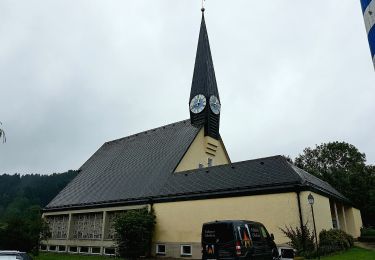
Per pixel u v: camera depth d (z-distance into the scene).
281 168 18.86
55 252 28.94
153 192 23.94
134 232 21.05
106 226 26.00
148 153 30.72
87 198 29.25
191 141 27.94
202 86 31.83
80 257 22.97
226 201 19.44
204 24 36.00
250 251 12.18
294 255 15.45
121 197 25.83
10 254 8.71
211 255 12.33
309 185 16.98
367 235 26.28
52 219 31.42
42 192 85.69
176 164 25.69
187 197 21.38
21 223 20.77
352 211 26.06
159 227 22.14
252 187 18.64
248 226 12.76
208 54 34.09
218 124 31.61
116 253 22.86
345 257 15.73
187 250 20.38
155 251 21.73
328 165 51.34
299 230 16.38
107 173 32.12
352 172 42.56
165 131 33.00
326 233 17.72
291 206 17.02
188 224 20.72
